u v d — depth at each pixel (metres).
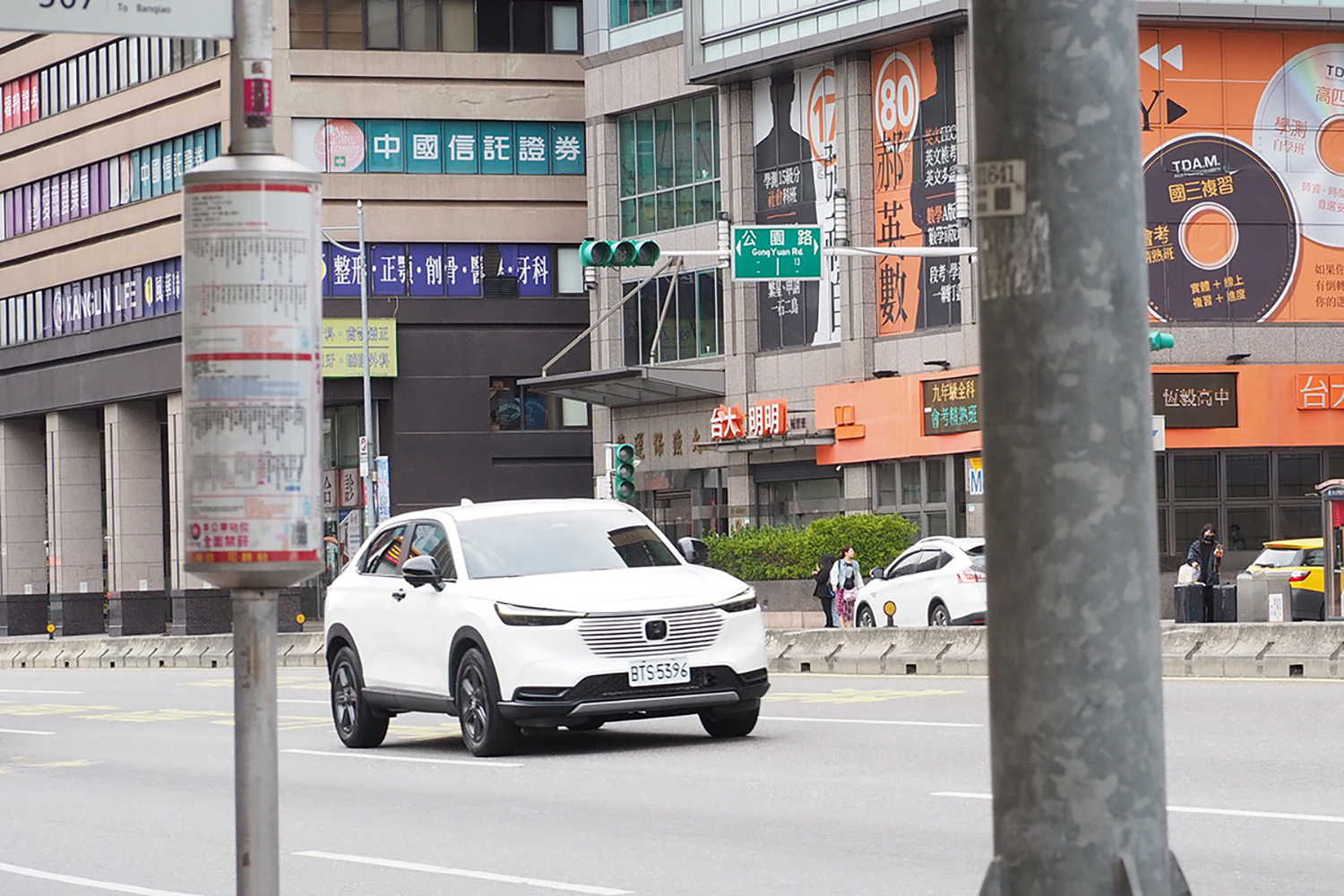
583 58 72.38
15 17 6.03
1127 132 4.44
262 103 5.32
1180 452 56.09
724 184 66.38
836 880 12.23
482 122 82.50
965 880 12.04
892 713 23.95
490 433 81.88
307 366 5.25
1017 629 4.44
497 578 21.05
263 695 5.22
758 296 66.06
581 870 13.13
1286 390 56.38
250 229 5.20
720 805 16.12
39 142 93.38
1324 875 11.59
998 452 4.46
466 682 20.89
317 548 5.27
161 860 14.57
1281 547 42.22
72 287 91.88
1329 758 17.48
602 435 72.88
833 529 58.84
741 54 64.00
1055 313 4.39
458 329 81.81
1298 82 57.19
